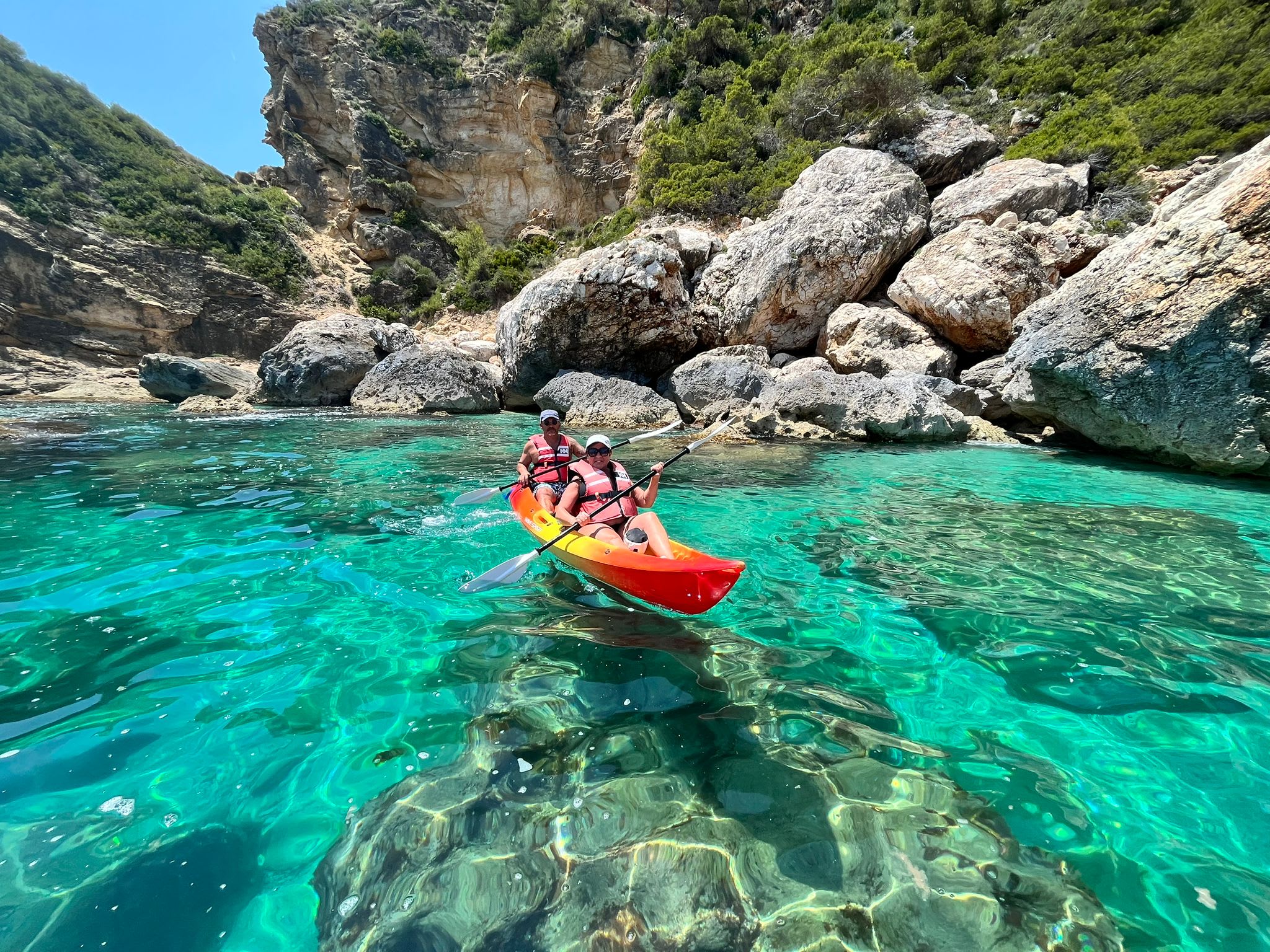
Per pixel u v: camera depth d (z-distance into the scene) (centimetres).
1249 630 314
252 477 654
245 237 2681
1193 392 680
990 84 1953
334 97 3100
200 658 276
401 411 1360
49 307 2058
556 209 3259
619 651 292
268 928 148
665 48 2969
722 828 181
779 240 1384
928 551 442
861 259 1318
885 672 275
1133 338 723
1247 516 529
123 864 165
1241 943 143
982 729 232
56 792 190
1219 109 1441
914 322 1256
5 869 161
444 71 3250
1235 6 1669
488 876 165
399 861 170
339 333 1587
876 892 160
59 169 2270
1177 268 692
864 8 2725
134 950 141
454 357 1443
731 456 834
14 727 222
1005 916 152
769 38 2959
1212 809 189
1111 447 802
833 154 1488
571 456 529
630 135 3081
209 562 396
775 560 425
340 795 194
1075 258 1214
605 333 1381
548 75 3147
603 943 147
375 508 538
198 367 1648
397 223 3150
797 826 182
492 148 3253
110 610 323
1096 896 157
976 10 2220
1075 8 2011
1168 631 313
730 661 284
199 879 161
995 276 1153
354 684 259
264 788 196
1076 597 358
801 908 156
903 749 219
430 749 218
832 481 679
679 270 1405
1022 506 568
